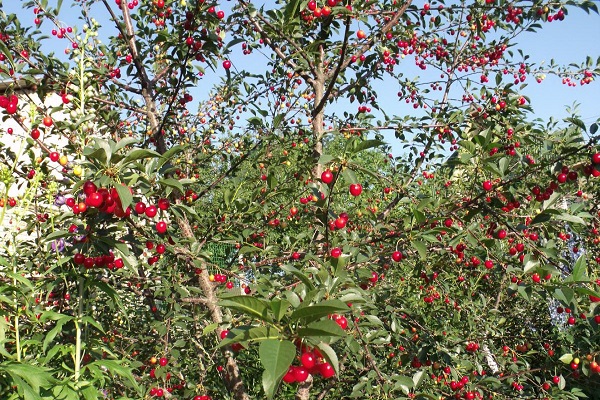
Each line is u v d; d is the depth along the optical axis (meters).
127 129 4.93
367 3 3.77
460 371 4.34
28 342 2.30
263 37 4.19
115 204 2.42
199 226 4.31
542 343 4.93
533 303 5.57
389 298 4.45
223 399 4.56
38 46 3.94
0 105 2.83
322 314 1.67
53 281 2.54
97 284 2.49
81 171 2.43
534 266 2.93
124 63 4.43
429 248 3.62
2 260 2.33
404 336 4.36
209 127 4.90
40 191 3.49
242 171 5.14
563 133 3.63
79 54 2.79
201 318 3.94
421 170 4.96
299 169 4.46
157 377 3.74
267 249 3.68
